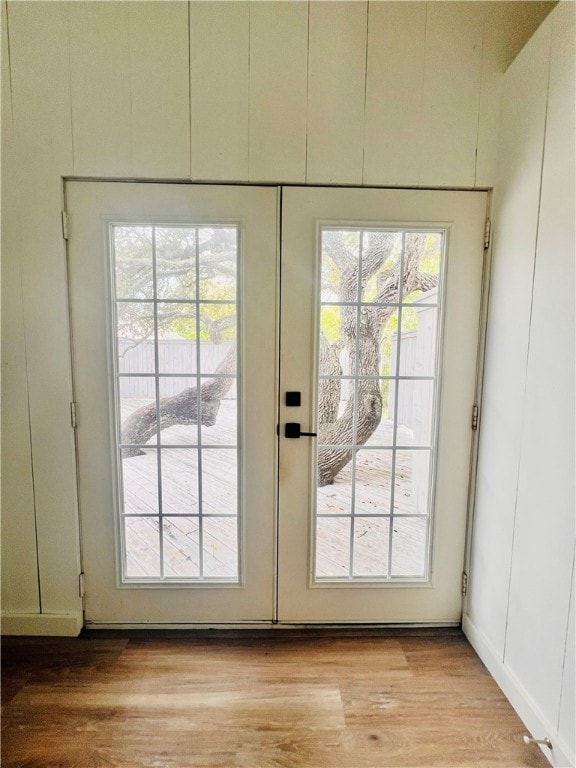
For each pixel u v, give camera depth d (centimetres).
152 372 142
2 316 135
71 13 125
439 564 150
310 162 133
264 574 148
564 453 101
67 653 137
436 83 131
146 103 129
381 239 140
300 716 114
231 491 147
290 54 128
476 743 107
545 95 109
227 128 131
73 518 144
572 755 96
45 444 141
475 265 139
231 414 144
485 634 135
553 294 106
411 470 149
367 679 127
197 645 141
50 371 138
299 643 143
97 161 131
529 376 115
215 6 125
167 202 134
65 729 110
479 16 129
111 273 137
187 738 107
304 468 144
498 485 130
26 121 129
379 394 145
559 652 101
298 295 138
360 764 102
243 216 135
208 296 140
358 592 150
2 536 143
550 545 105
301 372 141
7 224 132
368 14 128
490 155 134
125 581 148
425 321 143
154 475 146
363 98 131
